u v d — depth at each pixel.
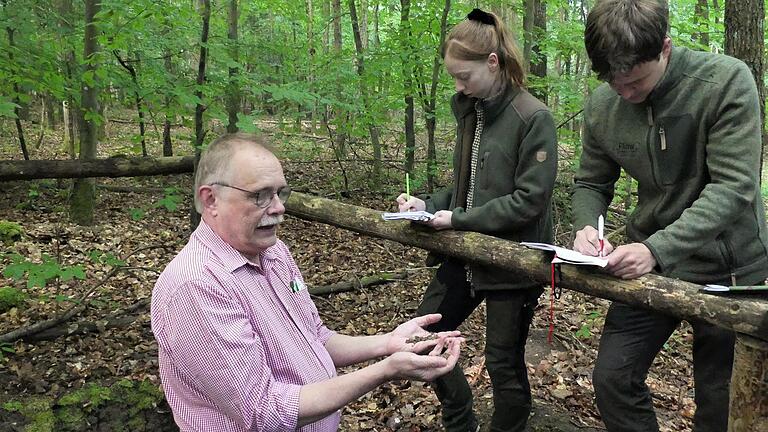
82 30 6.34
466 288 2.71
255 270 1.70
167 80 5.48
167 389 1.65
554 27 8.32
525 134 2.35
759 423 1.67
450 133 8.95
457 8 7.22
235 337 1.51
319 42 11.79
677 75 1.98
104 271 5.31
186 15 5.05
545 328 4.56
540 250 2.26
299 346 1.75
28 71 5.31
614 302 2.25
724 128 1.91
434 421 3.26
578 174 2.52
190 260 1.58
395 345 1.92
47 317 4.25
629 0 1.84
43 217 7.04
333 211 3.15
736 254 2.08
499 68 2.36
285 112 8.41
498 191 2.46
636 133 2.14
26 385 3.33
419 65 7.04
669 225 2.00
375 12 10.98
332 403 1.58
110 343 3.91
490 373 2.60
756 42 4.68
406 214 2.57
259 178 1.60
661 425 3.33
